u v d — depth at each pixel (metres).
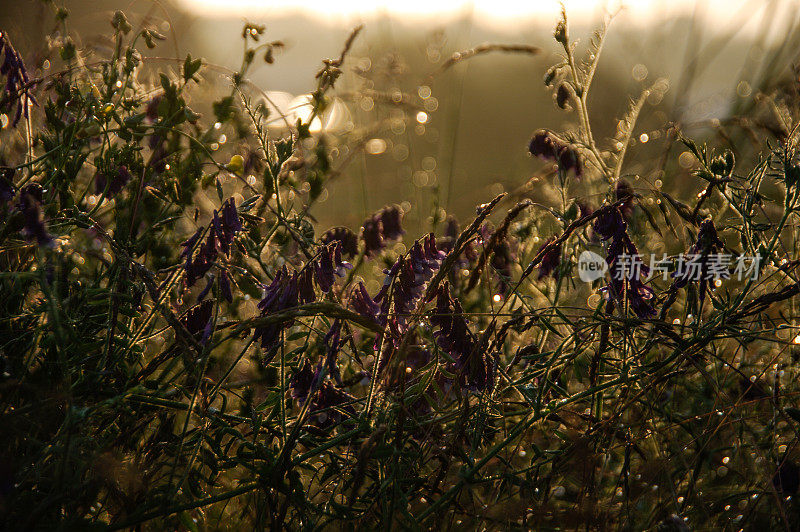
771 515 2.03
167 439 2.07
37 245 1.92
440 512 1.95
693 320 2.41
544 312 2.19
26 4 3.07
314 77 2.64
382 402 2.03
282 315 1.83
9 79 2.46
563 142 2.67
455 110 4.72
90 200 2.66
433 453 2.10
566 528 1.97
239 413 2.30
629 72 4.77
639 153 4.20
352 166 4.34
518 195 3.38
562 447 2.18
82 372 2.06
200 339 2.06
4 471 1.67
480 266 2.13
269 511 1.98
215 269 2.05
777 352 2.52
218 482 2.12
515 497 2.07
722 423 2.10
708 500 2.08
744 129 3.30
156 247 2.44
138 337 2.10
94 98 2.41
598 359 2.16
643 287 2.17
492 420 2.24
